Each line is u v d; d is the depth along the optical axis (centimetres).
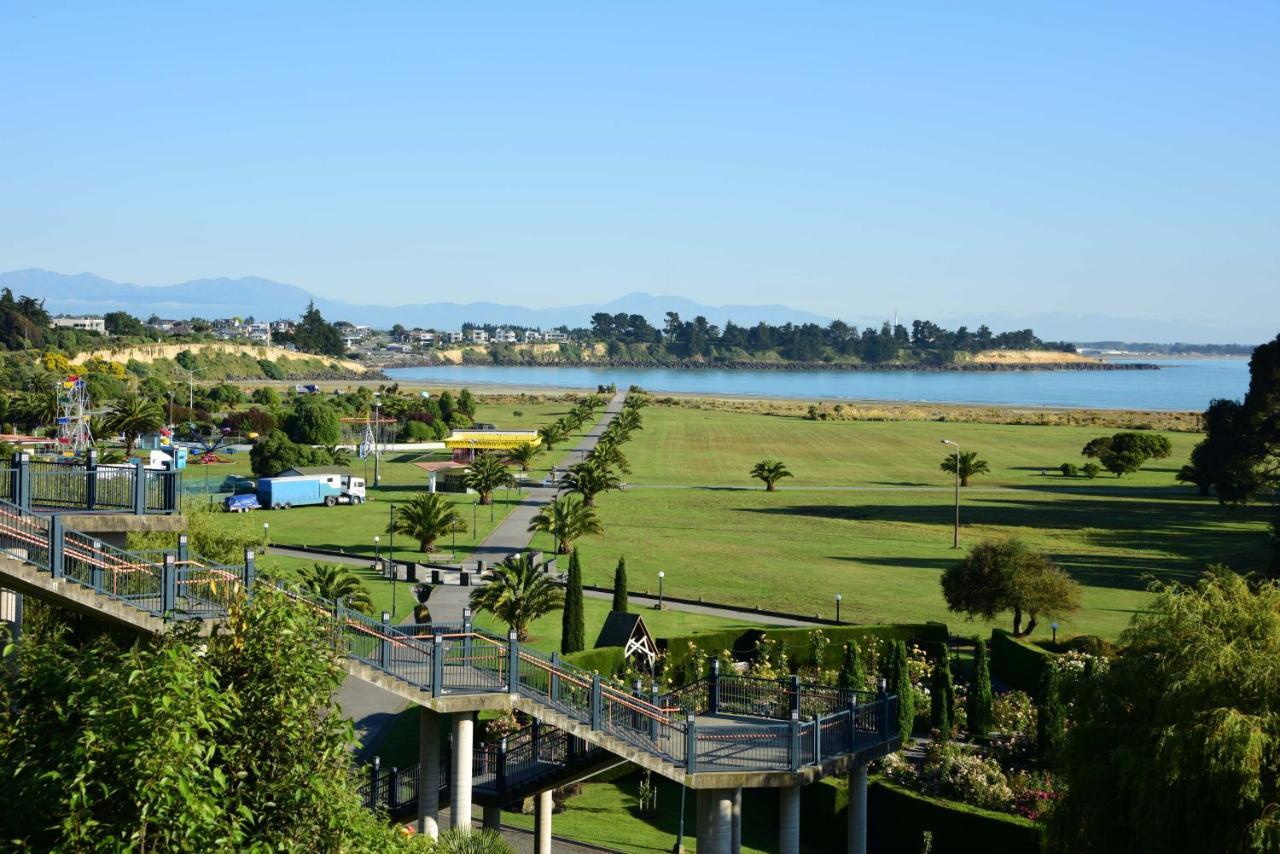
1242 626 3772
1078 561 11169
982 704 5850
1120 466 18488
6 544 3384
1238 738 3422
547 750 4297
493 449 18688
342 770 2548
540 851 4356
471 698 3784
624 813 5312
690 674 6725
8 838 2211
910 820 4969
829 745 4006
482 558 10788
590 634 8081
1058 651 7575
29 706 2433
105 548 3575
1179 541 12375
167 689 2219
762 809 5531
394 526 12212
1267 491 16650
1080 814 3838
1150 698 3800
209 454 18088
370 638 3738
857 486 16950
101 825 2162
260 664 2509
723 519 13688
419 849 2898
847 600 9325
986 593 8050
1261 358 14362
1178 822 3581
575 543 11838
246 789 2398
